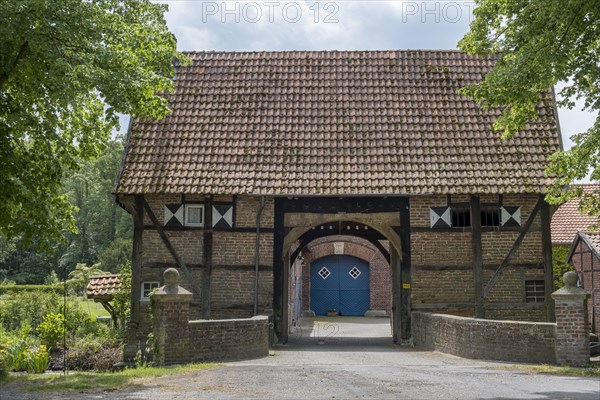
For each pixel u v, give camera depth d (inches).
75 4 509.0
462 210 766.5
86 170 2652.6
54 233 601.9
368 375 453.7
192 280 752.3
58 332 782.5
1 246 2335.1
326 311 1446.9
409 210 766.5
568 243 1074.7
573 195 662.5
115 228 2608.3
